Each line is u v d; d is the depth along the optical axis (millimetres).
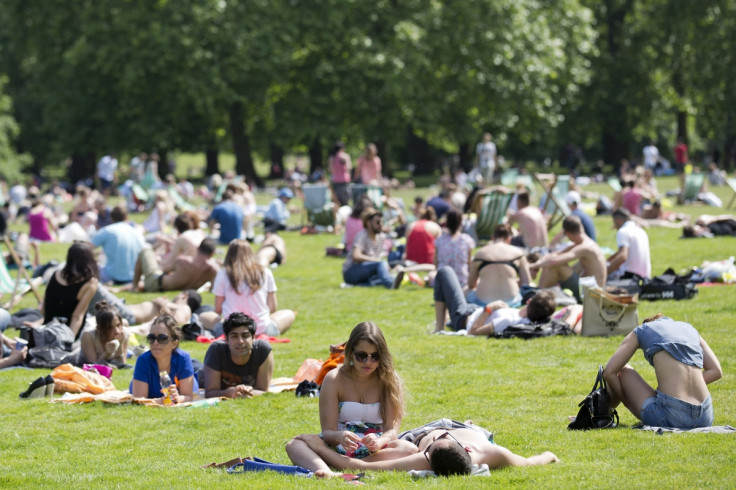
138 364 23250
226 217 54219
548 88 113875
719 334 27531
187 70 108062
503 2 107750
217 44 107250
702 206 72938
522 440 18547
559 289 33406
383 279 40750
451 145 135875
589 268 33406
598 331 28234
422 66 106562
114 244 41562
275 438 19688
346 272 41469
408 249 42719
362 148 129750
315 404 22406
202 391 24156
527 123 117062
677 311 31250
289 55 106625
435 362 26172
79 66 116375
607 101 130875
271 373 23750
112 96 122000
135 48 107625
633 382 19172
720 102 126312
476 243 50844
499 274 31828
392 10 108562
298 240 59000
